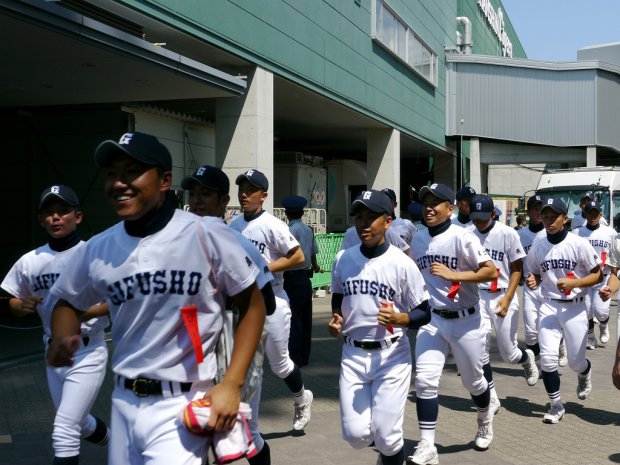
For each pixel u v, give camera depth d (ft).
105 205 47.65
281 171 76.43
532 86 108.78
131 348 9.21
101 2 35.24
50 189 15.40
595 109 107.96
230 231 9.30
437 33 101.19
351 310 15.14
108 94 43.55
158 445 9.02
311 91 58.95
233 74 49.34
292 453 18.56
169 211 9.18
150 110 49.08
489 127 107.45
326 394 25.29
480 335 18.24
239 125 49.11
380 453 15.21
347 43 67.00
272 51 51.31
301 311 29.53
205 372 9.32
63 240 15.53
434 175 114.73
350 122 78.02
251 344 9.29
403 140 93.40
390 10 78.89
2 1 25.77
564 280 21.43
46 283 15.39
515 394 25.41
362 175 94.48
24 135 49.21
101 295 9.52
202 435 9.00
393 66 81.51
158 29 40.45
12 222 49.78
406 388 15.03
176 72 36.94
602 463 17.87
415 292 14.98
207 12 43.09
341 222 94.02
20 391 25.90
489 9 156.66
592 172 81.35
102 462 18.02
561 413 21.70
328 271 60.54
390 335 15.02
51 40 30.58
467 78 106.42
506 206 99.66
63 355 9.67
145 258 8.98
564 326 22.54
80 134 48.14
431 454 17.20
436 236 18.38
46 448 19.12
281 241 19.77
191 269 9.04
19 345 34.86
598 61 107.34
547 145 109.70
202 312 9.24
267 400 24.30
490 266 17.74
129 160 8.74
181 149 52.65
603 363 31.24
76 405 14.32
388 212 15.11
